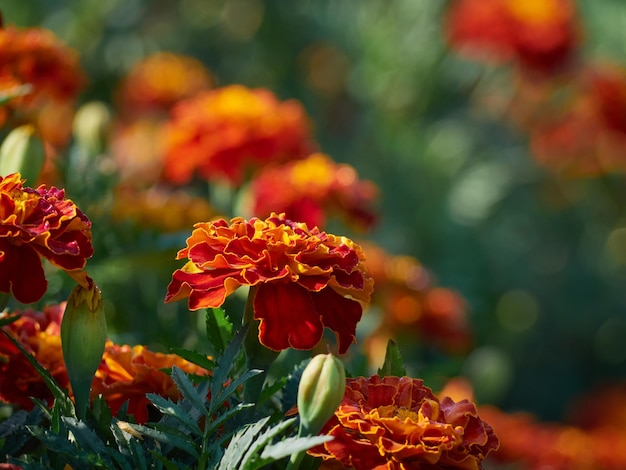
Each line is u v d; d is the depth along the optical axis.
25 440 0.45
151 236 0.63
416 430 0.42
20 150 0.52
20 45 0.60
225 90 0.77
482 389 0.87
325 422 0.42
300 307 0.43
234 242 0.43
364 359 0.57
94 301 0.44
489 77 1.39
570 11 1.28
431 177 1.28
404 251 1.24
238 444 0.41
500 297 1.36
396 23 1.30
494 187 1.35
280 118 0.76
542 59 1.26
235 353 0.43
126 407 0.44
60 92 0.65
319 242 0.44
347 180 0.72
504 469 0.92
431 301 0.80
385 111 1.29
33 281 0.42
